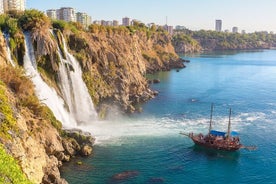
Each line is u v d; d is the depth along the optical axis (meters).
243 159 60.47
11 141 36.66
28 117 48.88
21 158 36.94
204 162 58.41
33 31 70.00
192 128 76.19
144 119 83.88
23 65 66.50
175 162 57.75
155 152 61.09
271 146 66.94
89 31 111.81
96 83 90.06
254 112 93.31
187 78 160.00
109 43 115.81
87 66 87.44
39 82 65.25
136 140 66.50
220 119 85.06
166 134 71.00
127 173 52.50
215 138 64.44
